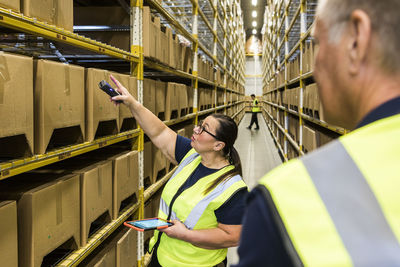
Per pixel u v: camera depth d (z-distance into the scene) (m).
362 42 0.45
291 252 0.36
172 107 3.30
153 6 2.69
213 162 1.79
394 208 0.36
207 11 6.06
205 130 1.73
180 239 1.63
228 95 10.72
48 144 1.52
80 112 1.65
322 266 0.34
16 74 1.19
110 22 2.53
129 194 2.33
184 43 3.53
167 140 2.05
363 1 0.45
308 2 3.98
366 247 0.34
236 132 1.76
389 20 0.42
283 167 0.44
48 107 1.39
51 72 1.40
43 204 1.41
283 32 7.68
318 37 0.54
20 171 1.23
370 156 0.40
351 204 0.37
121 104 2.15
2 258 1.18
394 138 0.40
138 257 2.55
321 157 0.42
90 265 1.91
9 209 1.21
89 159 2.10
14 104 1.18
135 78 2.33
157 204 3.27
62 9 1.50
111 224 2.06
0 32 1.85
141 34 2.41
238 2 15.27
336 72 0.50
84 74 1.74
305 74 3.88
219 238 1.61
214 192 1.65
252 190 0.45
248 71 27.59
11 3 1.16
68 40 1.50
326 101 0.54
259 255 0.40
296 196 0.39
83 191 1.74
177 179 1.84
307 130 3.95
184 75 3.79
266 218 0.40
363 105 0.47
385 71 0.44
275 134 10.29
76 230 1.69
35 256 1.36
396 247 0.33
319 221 0.36
